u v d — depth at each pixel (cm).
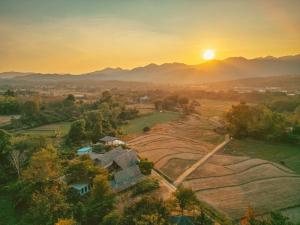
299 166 9456
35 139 9762
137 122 18388
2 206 7269
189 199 5956
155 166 9769
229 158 10525
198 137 14225
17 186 7700
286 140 12488
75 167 7744
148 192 7431
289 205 6512
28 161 8844
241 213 6222
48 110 18600
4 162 9281
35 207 6300
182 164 9925
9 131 14525
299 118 14288
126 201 6812
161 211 5528
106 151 11019
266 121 13112
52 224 5744
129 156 9594
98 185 6450
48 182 7294
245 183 8012
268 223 4722
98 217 5828
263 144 12519
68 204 6362
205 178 8488
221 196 7175
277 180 8100
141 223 4856
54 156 7950
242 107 14062
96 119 15000
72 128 12838
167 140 13588
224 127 16225
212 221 5681
